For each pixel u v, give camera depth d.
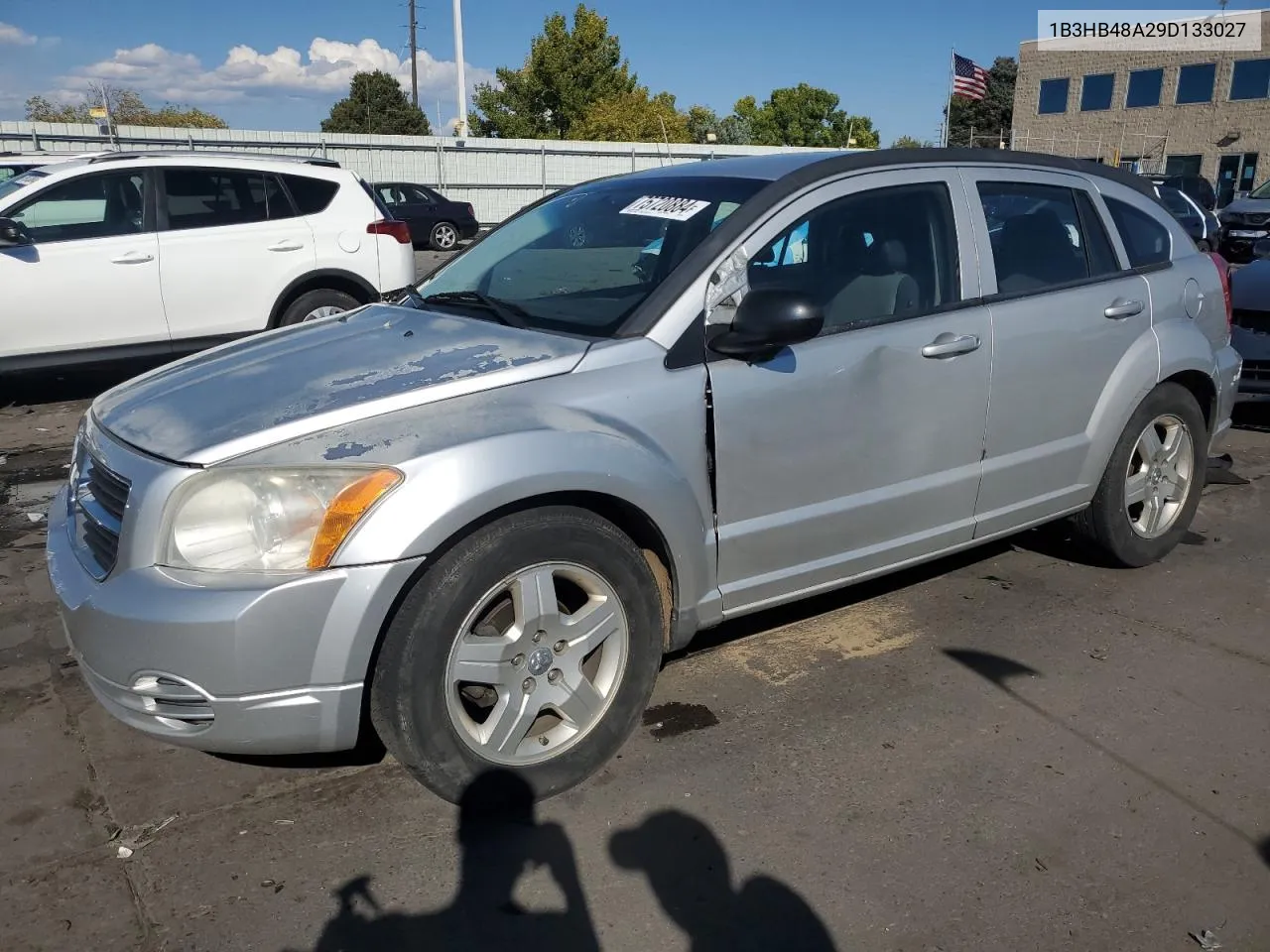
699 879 2.53
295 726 2.50
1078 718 3.26
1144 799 2.84
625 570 2.84
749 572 3.22
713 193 3.44
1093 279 4.06
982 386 3.63
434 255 23.44
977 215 3.71
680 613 3.08
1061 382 3.89
